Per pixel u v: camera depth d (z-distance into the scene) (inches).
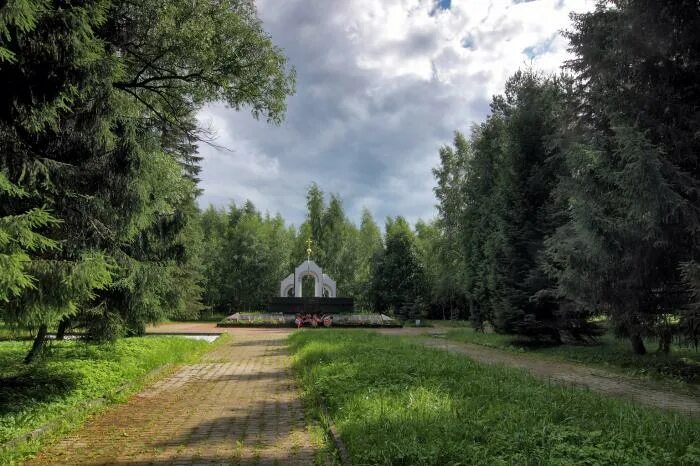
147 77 559.2
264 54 551.2
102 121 315.3
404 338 876.0
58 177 289.7
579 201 469.4
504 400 279.1
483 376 364.2
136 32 468.8
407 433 210.2
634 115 461.7
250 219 2469.2
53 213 303.0
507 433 203.6
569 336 762.8
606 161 444.5
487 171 1020.5
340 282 2456.9
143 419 303.1
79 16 259.9
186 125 607.2
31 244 218.8
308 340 726.5
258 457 224.5
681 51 457.4
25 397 307.9
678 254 430.0
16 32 237.6
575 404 262.5
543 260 669.3
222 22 516.4
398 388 309.9
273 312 1621.6
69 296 273.7
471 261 1038.4
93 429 278.5
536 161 751.7
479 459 175.5
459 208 1545.3
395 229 2146.9
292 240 2728.8
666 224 409.7
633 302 471.8
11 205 264.2
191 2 491.5
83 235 315.3
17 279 209.0
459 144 1576.0
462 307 1974.7
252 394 389.7
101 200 318.3
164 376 489.1
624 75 483.5
